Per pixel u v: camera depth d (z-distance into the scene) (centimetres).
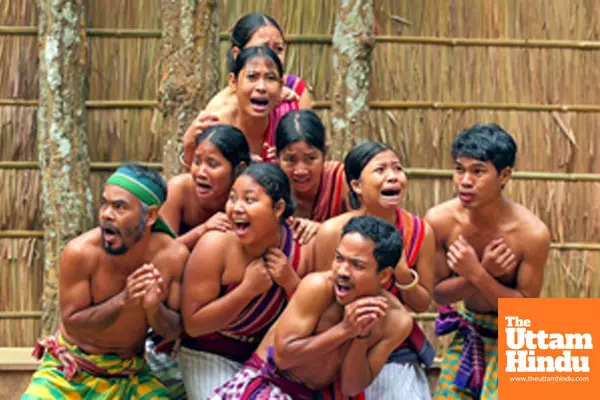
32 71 1151
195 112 1085
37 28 1146
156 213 708
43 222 1146
